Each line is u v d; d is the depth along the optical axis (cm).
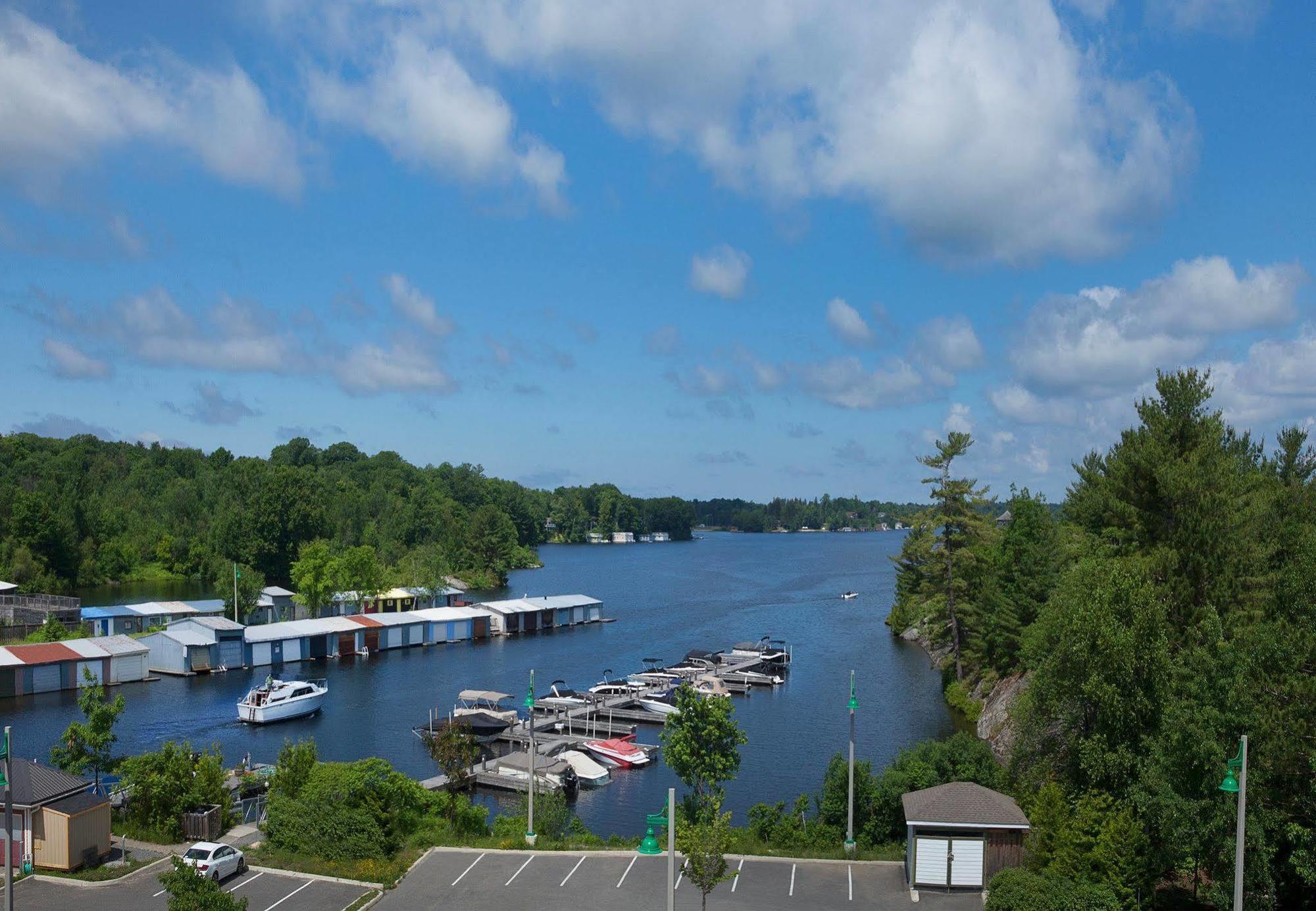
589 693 8719
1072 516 7600
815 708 8394
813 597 17650
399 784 4378
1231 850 2867
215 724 7538
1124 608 3700
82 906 3281
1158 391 5525
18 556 14612
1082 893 2981
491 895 3441
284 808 4012
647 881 3581
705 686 8838
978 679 8525
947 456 9588
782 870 3672
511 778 5866
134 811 4197
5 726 7156
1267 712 2969
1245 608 4541
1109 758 3475
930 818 3403
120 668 9081
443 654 11381
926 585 9788
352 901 3369
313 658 10869
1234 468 5191
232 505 18375
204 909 2409
